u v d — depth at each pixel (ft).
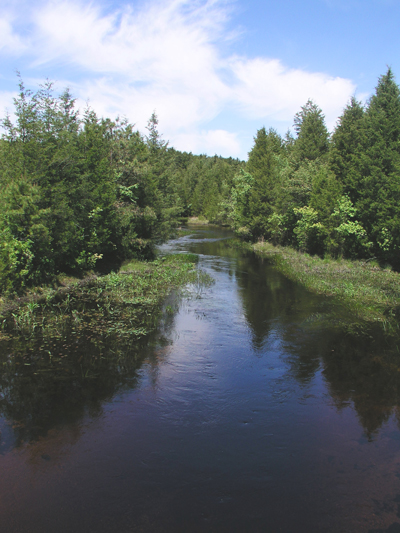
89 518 14.10
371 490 15.64
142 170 76.02
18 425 19.93
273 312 42.06
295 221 102.27
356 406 22.44
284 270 70.79
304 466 17.11
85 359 28.55
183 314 41.06
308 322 38.32
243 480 16.20
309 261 79.05
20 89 50.08
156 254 94.89
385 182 68.54
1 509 14.42
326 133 119.24
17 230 44.65
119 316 39.52
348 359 29.27
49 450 17.94
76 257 57.26
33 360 28.14
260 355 30.01
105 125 77.82
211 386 24.77
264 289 54.39
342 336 34.27
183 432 19.62
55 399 22.71
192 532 13.52
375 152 70.79
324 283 55.57
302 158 120.06
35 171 48.93
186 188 271.69
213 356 29.73
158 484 15.88
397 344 32.24
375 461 17.46
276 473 16.66
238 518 14.16
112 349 30.60
